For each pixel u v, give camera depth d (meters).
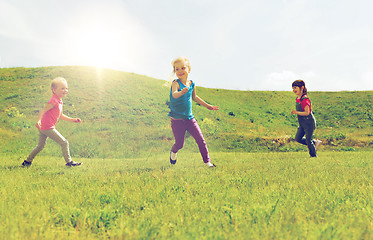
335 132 18.20
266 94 28.66
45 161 6.32
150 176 3.69
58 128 14.08
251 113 22.88
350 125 19.84
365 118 20.59
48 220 1.94
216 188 2.82
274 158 6.82
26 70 24.38
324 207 2.17
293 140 14.68
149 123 16.86
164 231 1.66
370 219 1.86
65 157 5.39
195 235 1.56
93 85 21.47
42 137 5.34
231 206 2.20
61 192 2.69
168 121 17.55
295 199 2.37
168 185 3.00
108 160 7.33
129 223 1.82
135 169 4.67
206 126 17.19
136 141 13.44
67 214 2.03
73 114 16.98
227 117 20.75
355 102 24.28
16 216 1.89
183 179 3.43
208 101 24.06
